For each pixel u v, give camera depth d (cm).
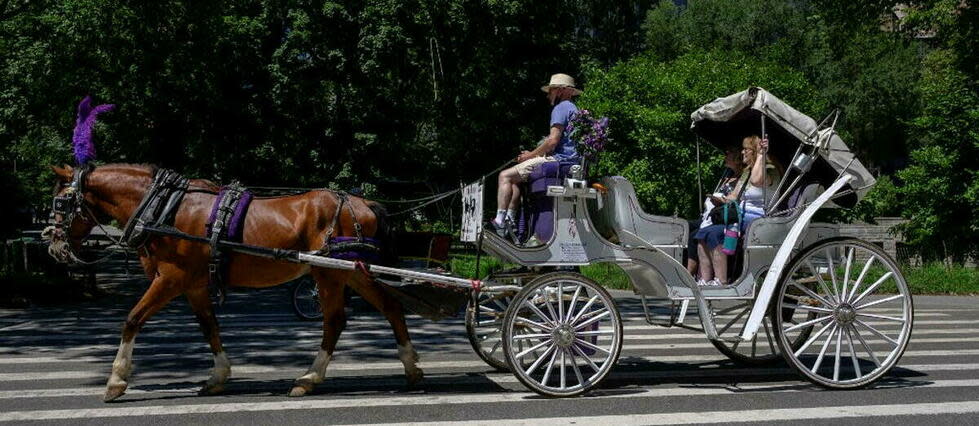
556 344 707
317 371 736
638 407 673
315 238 741
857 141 4109
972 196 2209
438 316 771
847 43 3188
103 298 1786
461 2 2503
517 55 3023
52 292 1691
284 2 2372
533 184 750
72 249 764
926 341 1076
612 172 2331
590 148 738
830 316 749
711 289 761
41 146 2792
